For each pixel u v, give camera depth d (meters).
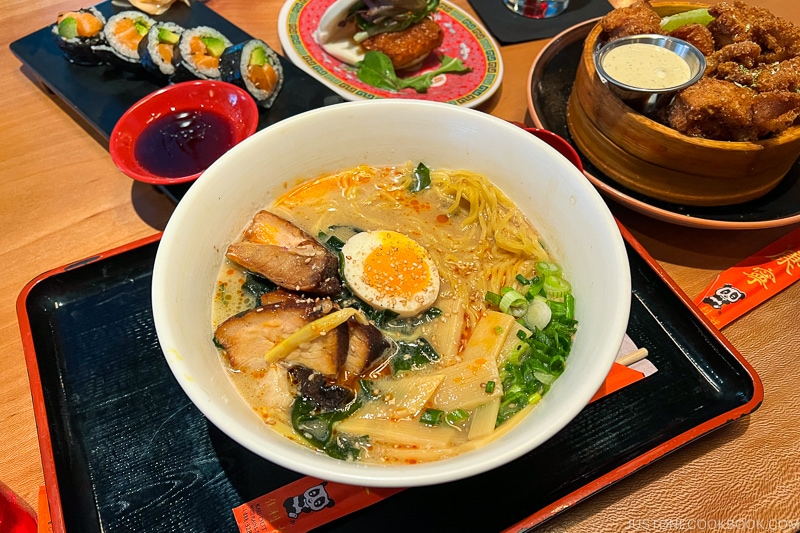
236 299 0.28
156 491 0.26
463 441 0.25
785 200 0.36
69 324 0.30
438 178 0.33
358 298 0.29
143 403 0.28
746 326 0.32
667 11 0.42
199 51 0.42
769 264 0.35
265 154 0.29
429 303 0.29
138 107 0.37
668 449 0.27
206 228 0.27
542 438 0.21
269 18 0.50
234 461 0.27
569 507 0.25
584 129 0.37
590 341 0.25
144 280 0.32
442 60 0.46
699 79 0.34
